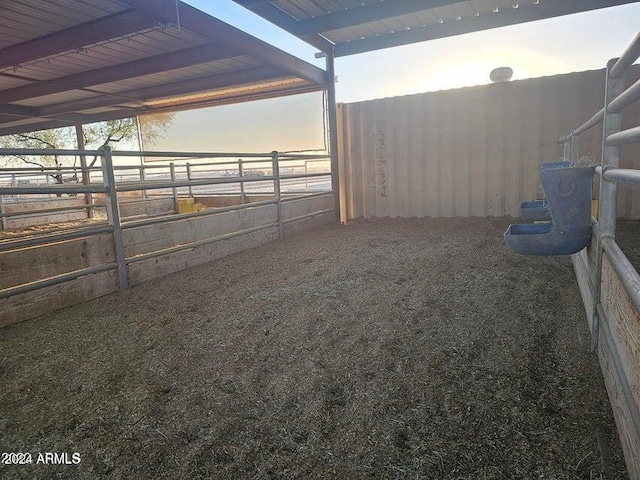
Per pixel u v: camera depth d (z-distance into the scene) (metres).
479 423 1.43
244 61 5.94
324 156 6.19
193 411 1.60
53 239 2.83
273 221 5.03
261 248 4.64
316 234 5.39
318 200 6.04
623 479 1.15
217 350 2.12
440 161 5.87
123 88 7.25
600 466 1.21
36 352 2.17
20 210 7.92
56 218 8.04
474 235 4.68
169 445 1.41
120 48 5.09
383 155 6.24
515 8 5.05
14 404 1.70
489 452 1.29
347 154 6.48
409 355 1.95
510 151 5.46
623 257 1.41
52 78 6.32
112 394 1.74
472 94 5.57
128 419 1.56
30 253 2.72
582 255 2.51
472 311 2.44
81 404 1.68
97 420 1.57
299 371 1.87
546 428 1.39
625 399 1.19
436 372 1.79
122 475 1.28
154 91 7.34
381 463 1.28
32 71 5.86
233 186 11.55
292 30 5.23
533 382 1.66
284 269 3.67
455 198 5.86
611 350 1.44
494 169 5.58
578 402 1.51
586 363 1.77
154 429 1.50
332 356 1.99
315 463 1.29
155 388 1.78
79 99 7.81
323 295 2.89
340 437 1.41
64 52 4.97
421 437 1.38
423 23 5.46
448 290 2.83
